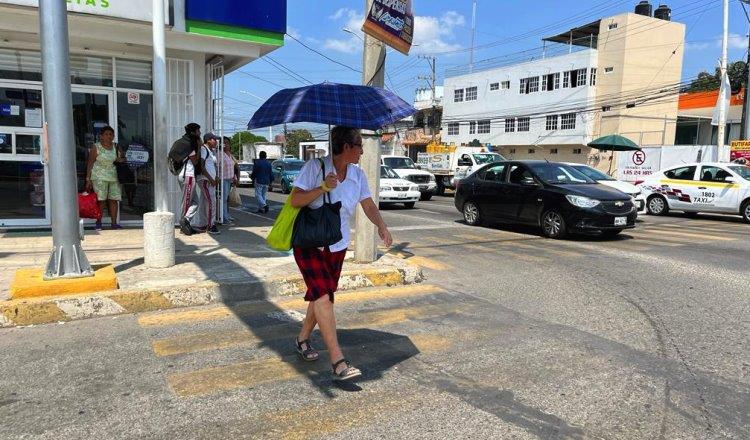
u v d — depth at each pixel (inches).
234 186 534.9
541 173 447.8
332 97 155.3
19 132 354.0
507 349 179.9
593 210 401.4
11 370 155.3
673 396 146.6
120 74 380.5
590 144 998.4
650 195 652.7
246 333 189.8
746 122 850.8
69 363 160.9
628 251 369.1
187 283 226.1
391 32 263.9
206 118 412.5
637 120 1595.7
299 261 152.4
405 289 258.2
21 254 279.0
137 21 319.9
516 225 502.0
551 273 297.3
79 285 207.0
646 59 1592.0
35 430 123.4
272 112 158.1
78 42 345.4
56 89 201.3
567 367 165.3
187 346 176.2
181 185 351.6
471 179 506.6
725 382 156.0
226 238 346.6
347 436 123.6
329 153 157.4
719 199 585.9
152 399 139.4
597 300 242.7
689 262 331.0
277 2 366.6
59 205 207.2
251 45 377.7
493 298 244.7
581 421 132.4
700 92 1643.7
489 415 134.6
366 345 181.5
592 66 1614.2
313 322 164.6
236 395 142.6
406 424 129.4
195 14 338.3
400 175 814.5
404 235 430.3
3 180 353.7
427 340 187.2
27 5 293.1
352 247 332.2
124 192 390.6
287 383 150.6
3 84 346.3
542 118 1749.5
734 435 127.0
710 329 203.0
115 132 382.0
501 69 1873.8
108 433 122.7
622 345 185.2
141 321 199.6
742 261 336.5
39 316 193.5
